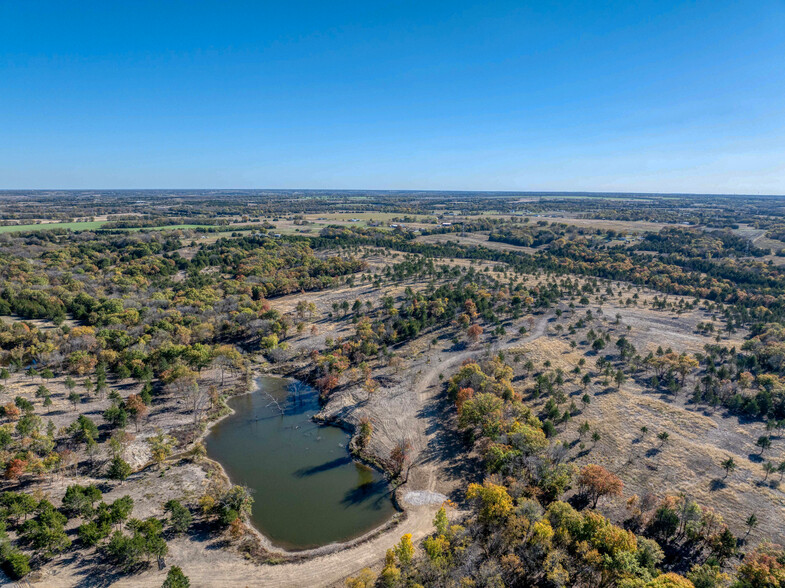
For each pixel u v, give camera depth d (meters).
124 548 66.88
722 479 88.25
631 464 93.31
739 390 121.25
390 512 86.38
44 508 72.94
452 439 107.62
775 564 59.94
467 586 61.16
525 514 72.38
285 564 72.81
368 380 130.12
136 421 110.50
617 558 61.72
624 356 142.50
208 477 94.56
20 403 105.06
